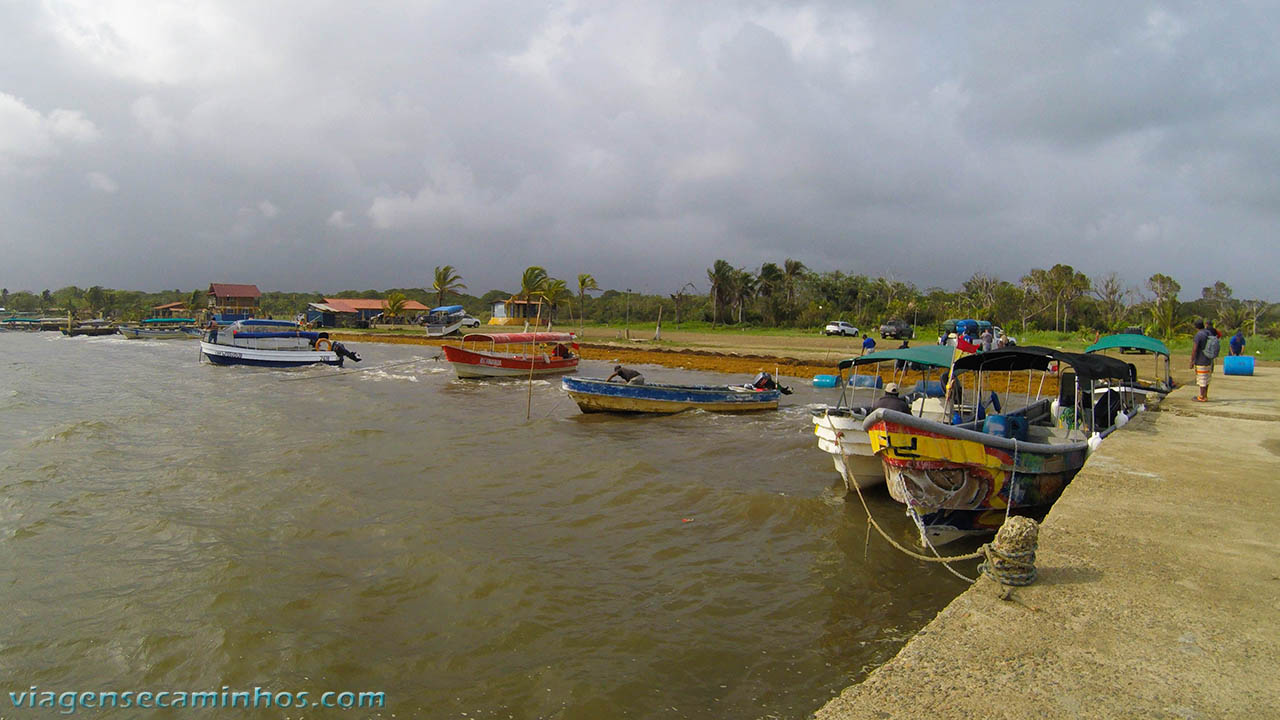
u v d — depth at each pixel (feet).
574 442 53.31
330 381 100.78
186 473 41.78
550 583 26.43
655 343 157.48
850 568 28.27
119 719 18.70
